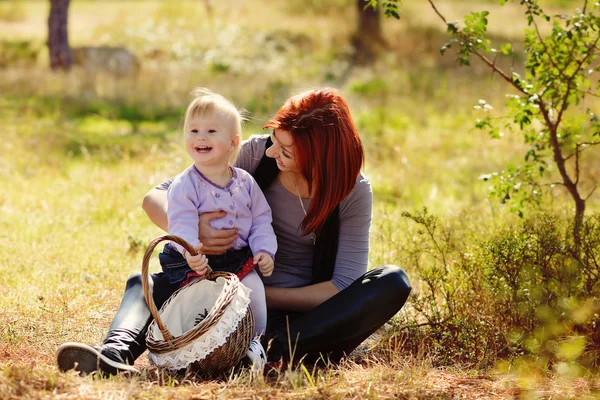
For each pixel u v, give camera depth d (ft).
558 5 88.89
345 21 79.41
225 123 14.28
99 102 50.19
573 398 12.89
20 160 34.45
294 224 15.11
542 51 19.31
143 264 12.57
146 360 15.08
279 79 59.16
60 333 16.14
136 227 25.58
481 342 15.83
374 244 23.27
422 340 15.48
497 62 63.46
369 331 14.32
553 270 16.72
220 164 14.34
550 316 15.55
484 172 35.29
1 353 14.52
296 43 73.77
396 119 47.24
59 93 51.70
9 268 20.63
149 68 62.23
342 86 58.29
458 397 12.84
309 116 13.98
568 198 27.37
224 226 14.19
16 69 58.85
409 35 74.23
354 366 14.46
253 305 13.98
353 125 14.28
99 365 12.64
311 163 14.01
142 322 13.80
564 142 20.83
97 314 17.48
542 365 14.62
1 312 17.15
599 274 16.49
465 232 21.77
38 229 24.84
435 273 17.65
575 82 19.56
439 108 50.42
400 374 13.62
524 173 20.48
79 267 20.97
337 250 15.07
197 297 13.66
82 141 39.27
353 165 14.16
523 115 19.38
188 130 14.28
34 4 111.65
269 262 14.17
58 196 29.73
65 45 60.59
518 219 22.61
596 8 18.85
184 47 69.56
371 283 14.06
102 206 27.78
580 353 14.85
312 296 14.84
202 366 12.82
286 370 13.83
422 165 36.70
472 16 18.86
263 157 15.02
